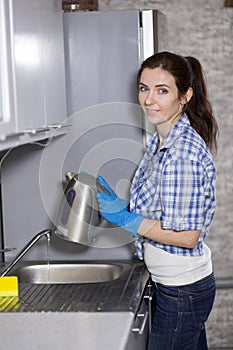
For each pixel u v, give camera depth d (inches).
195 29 175.8
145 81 111.5
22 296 105.8
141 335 112.0
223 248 181.0
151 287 122.5
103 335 84.0
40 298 104.4
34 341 82.3
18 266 128.0
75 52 127.4
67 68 127.9
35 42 100.5
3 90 82.5
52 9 114.9
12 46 85.7
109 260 130.8
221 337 180.9
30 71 96.4
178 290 112.8
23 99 91.6
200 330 117.1
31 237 132.3
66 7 129.0
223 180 180.1
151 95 110.9
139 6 175.6
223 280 178.9
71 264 128.4
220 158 179.8
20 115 89.4
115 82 127.3
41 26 105.4
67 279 128.4
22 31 91.9
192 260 112.9
